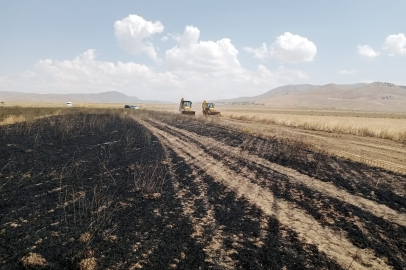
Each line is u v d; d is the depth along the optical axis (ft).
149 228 12.85
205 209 15.64
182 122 81.56
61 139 35.50
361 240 12.72
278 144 42.60
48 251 10.32
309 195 18.86
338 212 16.02
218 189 19.43
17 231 11.71
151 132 50.52
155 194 17.33
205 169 25.00
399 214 16.05
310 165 28.37
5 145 28.73
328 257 11.10
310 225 14.14
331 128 74.54
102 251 10.61
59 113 82.69
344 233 13.38
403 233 13.60
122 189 18.13
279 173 24.66
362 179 23.59
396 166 29.81
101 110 116.37
